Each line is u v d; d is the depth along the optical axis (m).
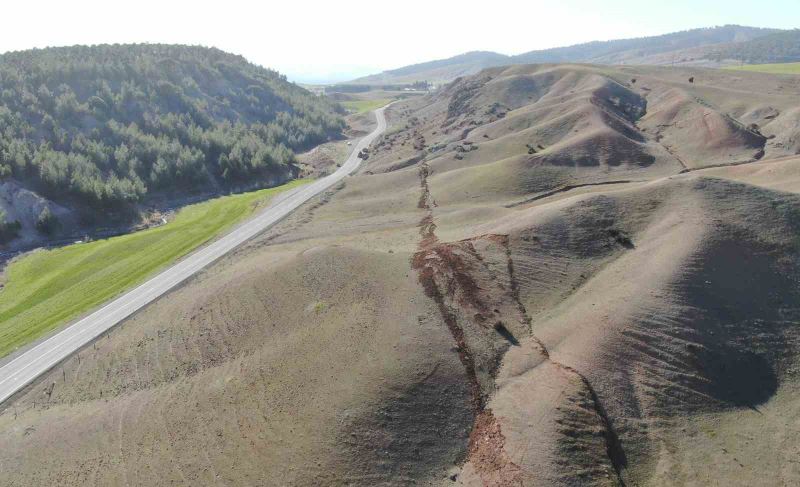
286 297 46.12
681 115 91.62
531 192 71.94
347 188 90.94
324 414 31.69
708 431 31.69
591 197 55.41
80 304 58.66
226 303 47.88
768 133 80.94
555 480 27.80
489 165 81.88
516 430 31.12
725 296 39.66
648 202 53.25
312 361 36.69
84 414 37.53
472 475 29.08
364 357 36.00
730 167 68.69
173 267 66.00
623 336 37.03
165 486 28.98
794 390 34.22
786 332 37.59
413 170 93.19
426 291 42.81
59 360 47.16
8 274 72.25
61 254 76.62
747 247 43.25
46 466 32.41
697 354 35.78
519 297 44.19
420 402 32.69
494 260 47.88
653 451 30.73
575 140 82.25
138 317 53.38
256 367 37.75
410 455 29.84
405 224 68.12
